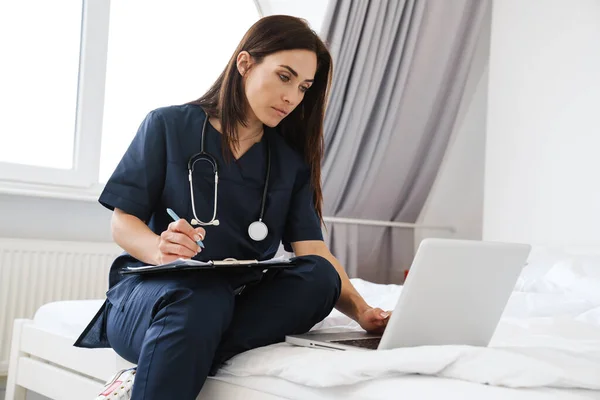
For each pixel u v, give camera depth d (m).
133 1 2.84
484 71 3.30
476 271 1.08
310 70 1.27
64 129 2.62
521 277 2.35
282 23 1.27
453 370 0.92
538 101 2.82
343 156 2.92
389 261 3.37
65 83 2.62
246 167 1.30
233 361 1.11
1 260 2.25
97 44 2.62
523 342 1.19
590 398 0.88
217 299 1.08
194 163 1.26
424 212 3.50
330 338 1.14
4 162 2.40
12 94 2.51
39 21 2.56
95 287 2.48
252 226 1.28
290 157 1.37
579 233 2.66
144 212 1.26
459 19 3.07
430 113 3.19
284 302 1.17
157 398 1.00
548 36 2.80
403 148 3.18
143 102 2.88
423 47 3.03
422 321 1.05
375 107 2.99
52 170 2.51
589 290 2.07
